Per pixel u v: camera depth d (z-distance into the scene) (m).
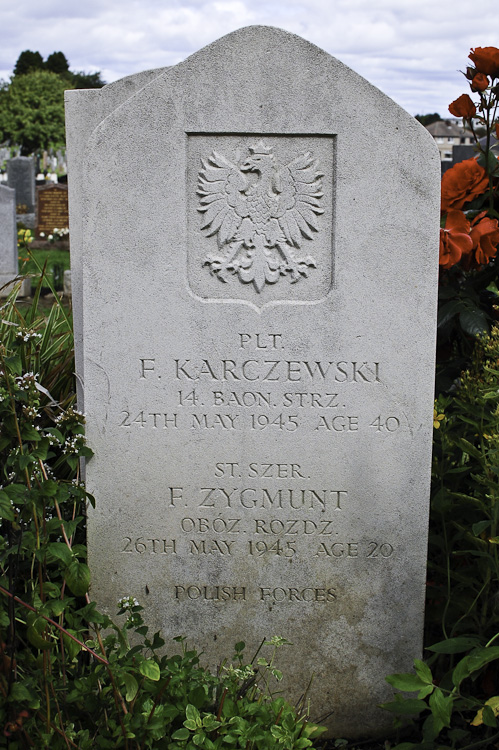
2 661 1.33
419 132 1.41
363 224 1.44
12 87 14.27
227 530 1.50
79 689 1.33
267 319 1.46
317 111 1.42
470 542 1.50
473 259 1.63
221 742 1.33
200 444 1.48
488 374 1.51
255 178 1.44
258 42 1.40
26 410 1.35
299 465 1.48
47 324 1.85
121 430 1.48
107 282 1.46
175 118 1.42
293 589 1.50
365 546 1.49
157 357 1.47
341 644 1.51
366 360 1.46
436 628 1.56
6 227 4.16
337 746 1.50
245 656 1.52
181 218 1.44
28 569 1.45
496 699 1.36
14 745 1.31
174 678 1.36
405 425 1.47
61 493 1.38
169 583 1.51
